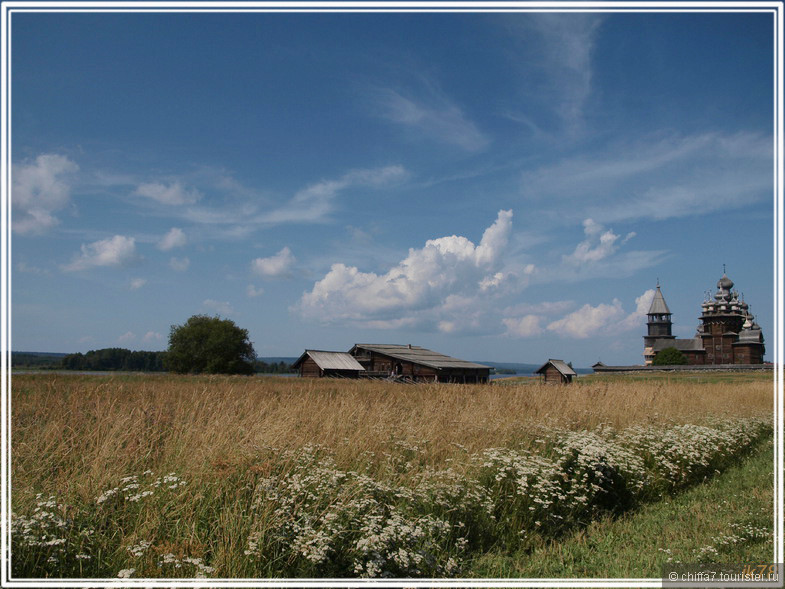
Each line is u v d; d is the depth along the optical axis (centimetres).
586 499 770
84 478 582
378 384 3089
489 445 890
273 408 1022
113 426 763
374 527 521
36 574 466
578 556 630
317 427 869
